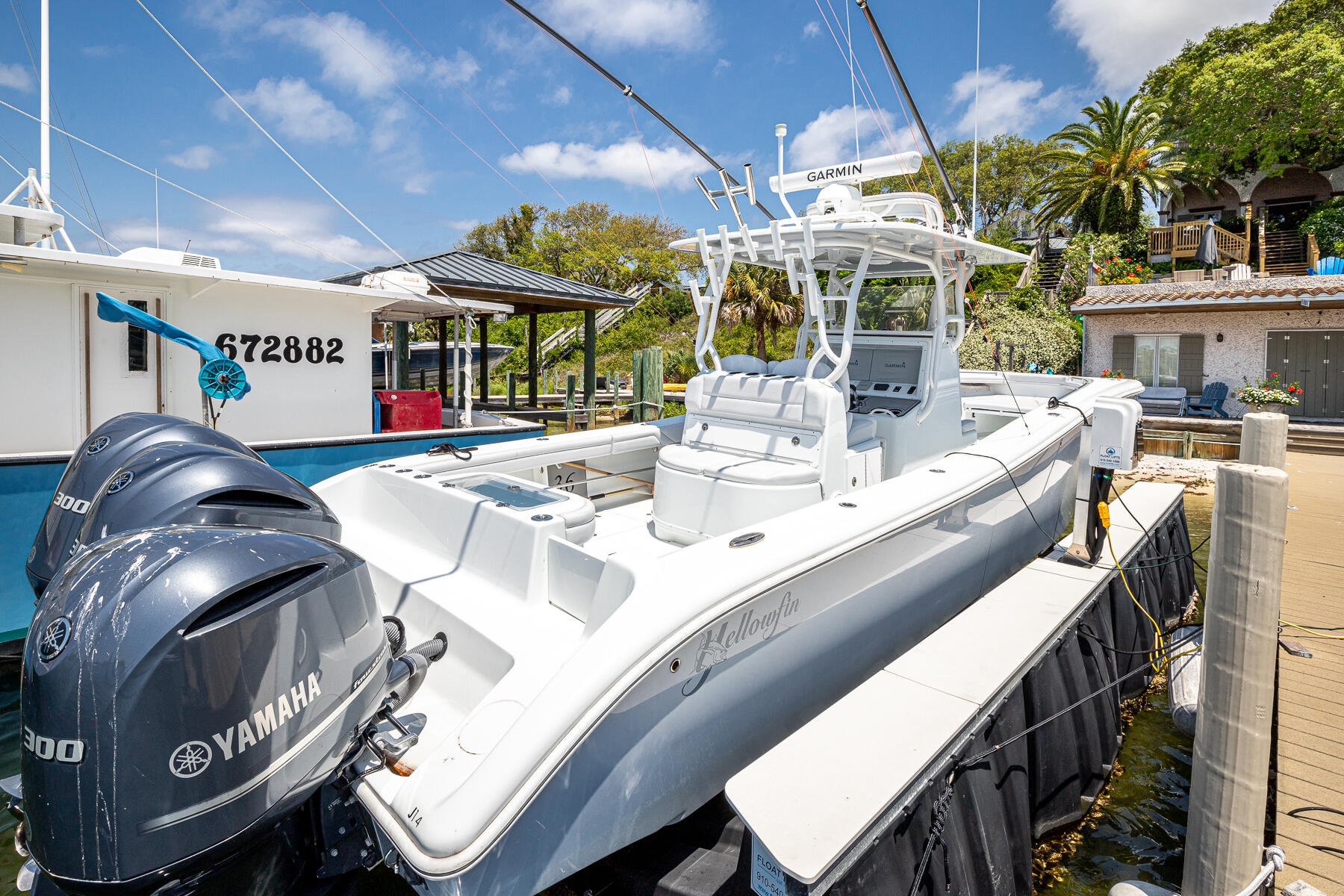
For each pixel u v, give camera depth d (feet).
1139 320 44.93
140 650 4.55
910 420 13.50
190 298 18.17
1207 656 6.70
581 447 14.10
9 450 15.99
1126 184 71.36
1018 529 13.19
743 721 7.84
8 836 9.55
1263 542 6.29
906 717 7.77
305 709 5.26
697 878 7.20
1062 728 9.90
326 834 6.26
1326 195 71.92
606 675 6.15
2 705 13.16
